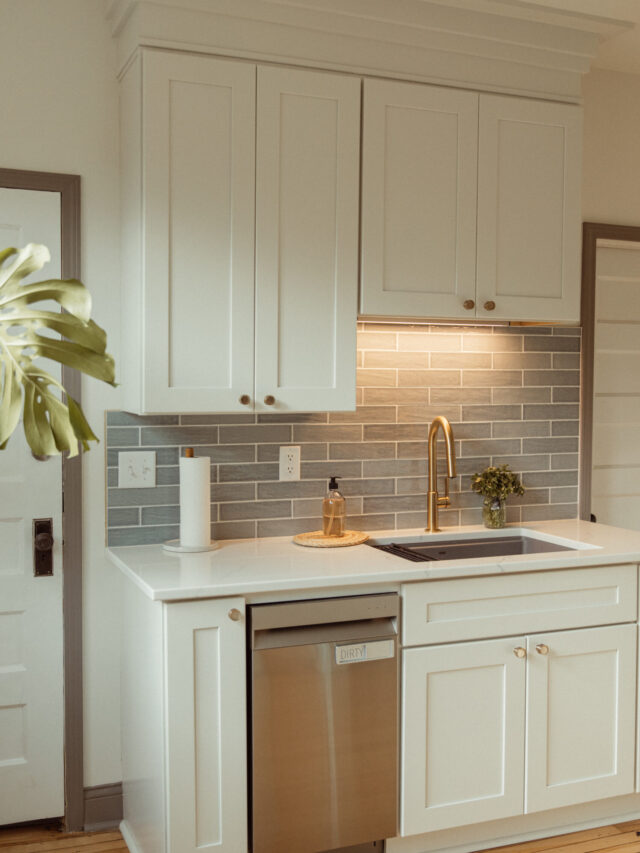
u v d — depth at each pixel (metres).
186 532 2.79
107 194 2.86
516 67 2.97
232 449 3.00
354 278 2.78
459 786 2.65
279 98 2.67
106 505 2.88
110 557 2.80
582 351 3.52
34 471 2.83
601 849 2.79
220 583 2.35
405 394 3.23
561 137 3.05
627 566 2.89
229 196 2.63
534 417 3.45
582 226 3.49
